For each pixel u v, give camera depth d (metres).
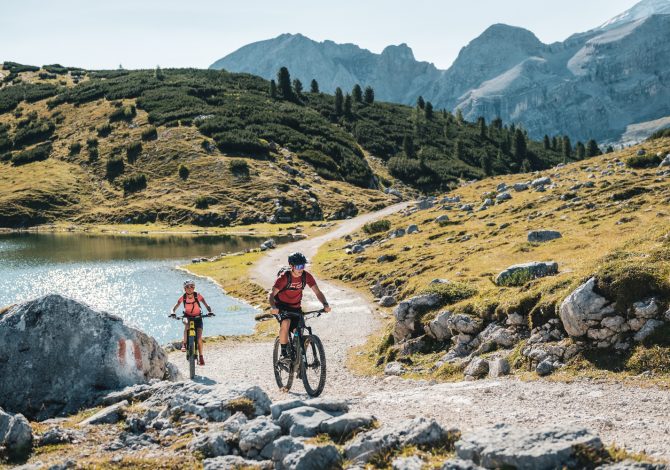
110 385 15.80
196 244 123.69
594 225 53.72
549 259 43.00
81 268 88.69
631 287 16.70
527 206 75.69
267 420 9.62
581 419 10.95
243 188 175.25
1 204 169.38
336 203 171.62
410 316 25.59
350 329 38.34
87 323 16.17
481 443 7.54
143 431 10.78
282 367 14.16
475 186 125.94
